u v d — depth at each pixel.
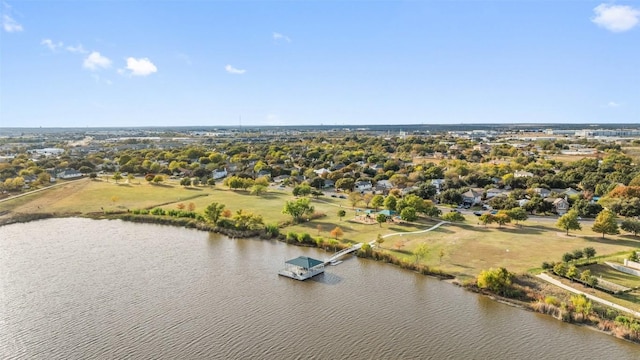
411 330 55.97
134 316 59.78
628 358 49.19
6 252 89.00
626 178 150.88
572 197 130.00
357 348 51.84
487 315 59.91
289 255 87.38
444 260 80.25
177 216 117.75
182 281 73.00
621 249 83.88
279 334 55.00
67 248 92.12
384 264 81.25
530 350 51.25
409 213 107.19
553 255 81.06
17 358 49.47
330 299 65.56
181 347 51.84
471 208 131.75
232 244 95.69
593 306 58.38
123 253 88.62
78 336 54.34
